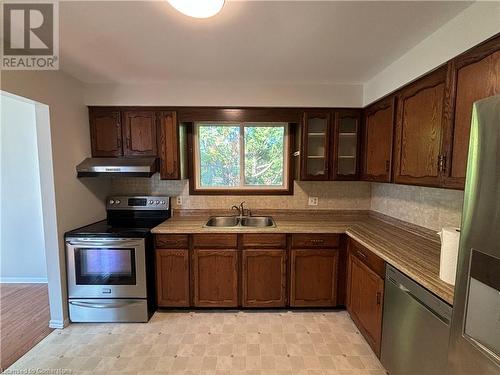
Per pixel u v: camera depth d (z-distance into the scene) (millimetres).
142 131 2758
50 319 2455
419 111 1837
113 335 2254
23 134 3094
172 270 2570
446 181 1565
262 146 3160
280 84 2678
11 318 2504
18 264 3227
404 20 1514
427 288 1359
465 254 1043
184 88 2695
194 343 2154
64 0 1324
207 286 2588
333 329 2346
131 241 2375
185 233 2527
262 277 2588
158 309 2660
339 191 3123
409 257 1728
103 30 1630
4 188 3148
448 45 1534
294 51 1926
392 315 1705
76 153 2529
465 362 1050
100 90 2682
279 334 2273
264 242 2555
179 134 2789
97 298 2418
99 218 2900
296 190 3117
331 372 1860
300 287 2598
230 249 2557
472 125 1015
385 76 2256
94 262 2396
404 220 2512
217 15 1461
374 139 2502
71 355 2012
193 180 3105
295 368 1893
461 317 1065
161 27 1596
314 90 2689
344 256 2578
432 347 1335
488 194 946
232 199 3131
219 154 3164
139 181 3115
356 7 1392
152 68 2266
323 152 2795
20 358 1976
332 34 1678
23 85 1916
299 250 2561
